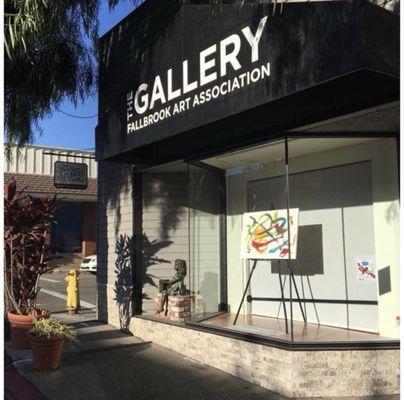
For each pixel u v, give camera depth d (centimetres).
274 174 696
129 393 577
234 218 774
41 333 664
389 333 619
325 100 554
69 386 601
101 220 992
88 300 1462
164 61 699
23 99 894
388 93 515
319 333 628
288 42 513
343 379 565
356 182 662
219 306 782
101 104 877
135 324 858
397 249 622
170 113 679
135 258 877
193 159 759
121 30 827
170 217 898
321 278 679
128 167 903
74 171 1138
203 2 648
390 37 466
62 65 912
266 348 597
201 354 704
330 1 474
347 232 667
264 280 734
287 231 683
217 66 604
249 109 562
